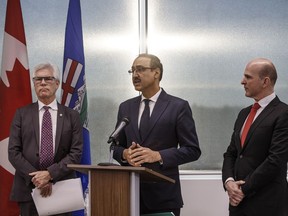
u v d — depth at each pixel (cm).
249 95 297
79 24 376
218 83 420
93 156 415
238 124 305
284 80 420
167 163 278
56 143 320
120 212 222
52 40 421
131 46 423
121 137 309
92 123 417
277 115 282
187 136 297
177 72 420
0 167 357
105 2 425
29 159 315
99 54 423
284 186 282
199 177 404
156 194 289
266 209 277
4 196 355
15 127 323
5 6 419
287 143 276
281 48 423
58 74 334
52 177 304
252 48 423
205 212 393
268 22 425
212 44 423
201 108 419
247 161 287
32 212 315
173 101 305
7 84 364
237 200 279
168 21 423
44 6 422
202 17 424
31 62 418
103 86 421
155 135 296
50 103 329
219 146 416
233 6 424
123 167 221
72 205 306
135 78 303
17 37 370
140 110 308
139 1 423
